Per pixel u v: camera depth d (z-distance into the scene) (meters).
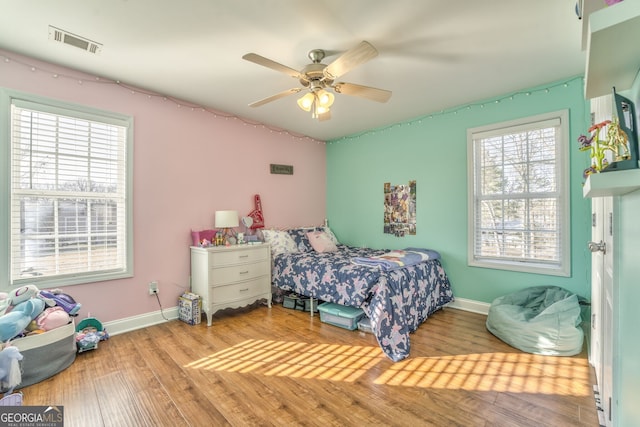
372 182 4.42
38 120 2.46
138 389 1.94
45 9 1.82
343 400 1.83
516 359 2.30
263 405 1.78
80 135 2.66
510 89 3.03
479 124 3.34
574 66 2.56
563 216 2.84
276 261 3.77
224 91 3.08
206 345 2.60
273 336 2.80
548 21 1.94
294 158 4.59
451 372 2.14
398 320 2.56
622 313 1.09
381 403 1.80
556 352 2.32
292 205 4.56
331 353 2.45
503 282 3.21
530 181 3.06
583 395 1.84
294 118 3.93
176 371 2.16
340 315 3.00
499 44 2.21
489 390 1.92
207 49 2.29
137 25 1.99
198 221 3.47
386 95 2.35
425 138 3.80
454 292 3.56
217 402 1.81
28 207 2.42
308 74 2.17
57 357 2.13
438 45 2.22
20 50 2.29
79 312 2.64
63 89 2.55
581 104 2.73
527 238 3.09
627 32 0.70
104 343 2.62
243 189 3.93
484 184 3.37
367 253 3.86
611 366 1.26
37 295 2.21
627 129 0.88
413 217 3.93
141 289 3.02
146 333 2.85
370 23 1.96
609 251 1.34
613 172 0.88
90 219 2.72
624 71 0.95
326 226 4.99
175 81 2.84
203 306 3.16
